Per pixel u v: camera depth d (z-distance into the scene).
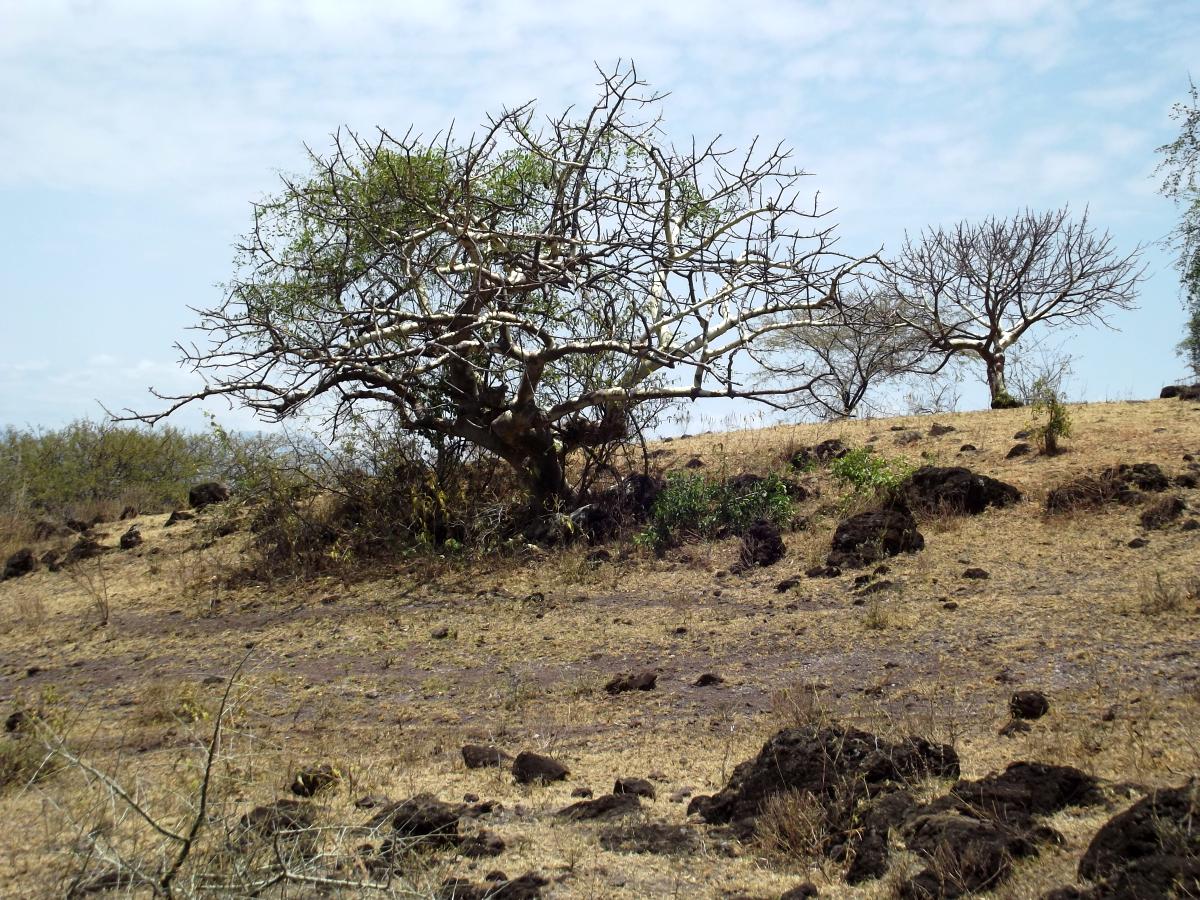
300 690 9.62
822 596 10.65
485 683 9.41
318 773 6.33
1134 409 15.23
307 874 4.47
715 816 5.51
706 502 13.27
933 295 26.50
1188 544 10.19
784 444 15.60
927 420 16.31
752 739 7.25
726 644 9.74
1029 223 26.52
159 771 6.71
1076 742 6.21
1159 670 7.47
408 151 13.16
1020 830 4.60
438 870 4.86
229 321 12.94
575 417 14.62
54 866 4.81
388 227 14.42
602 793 6.24
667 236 13.53
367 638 11.22
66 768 6.23
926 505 12.37
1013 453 13.57
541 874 4.86
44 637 12.79
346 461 15.48
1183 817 4.05
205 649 11.51
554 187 14.20
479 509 14.29
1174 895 3.71
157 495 23.20
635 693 8.70
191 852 4.60
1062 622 8.82
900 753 5.55
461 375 14.24
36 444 23.38
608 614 11.12
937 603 9.84
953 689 7.79
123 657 11.55
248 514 16.73
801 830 5.00
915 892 4.28
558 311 14.43
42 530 19.61
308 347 12.83
